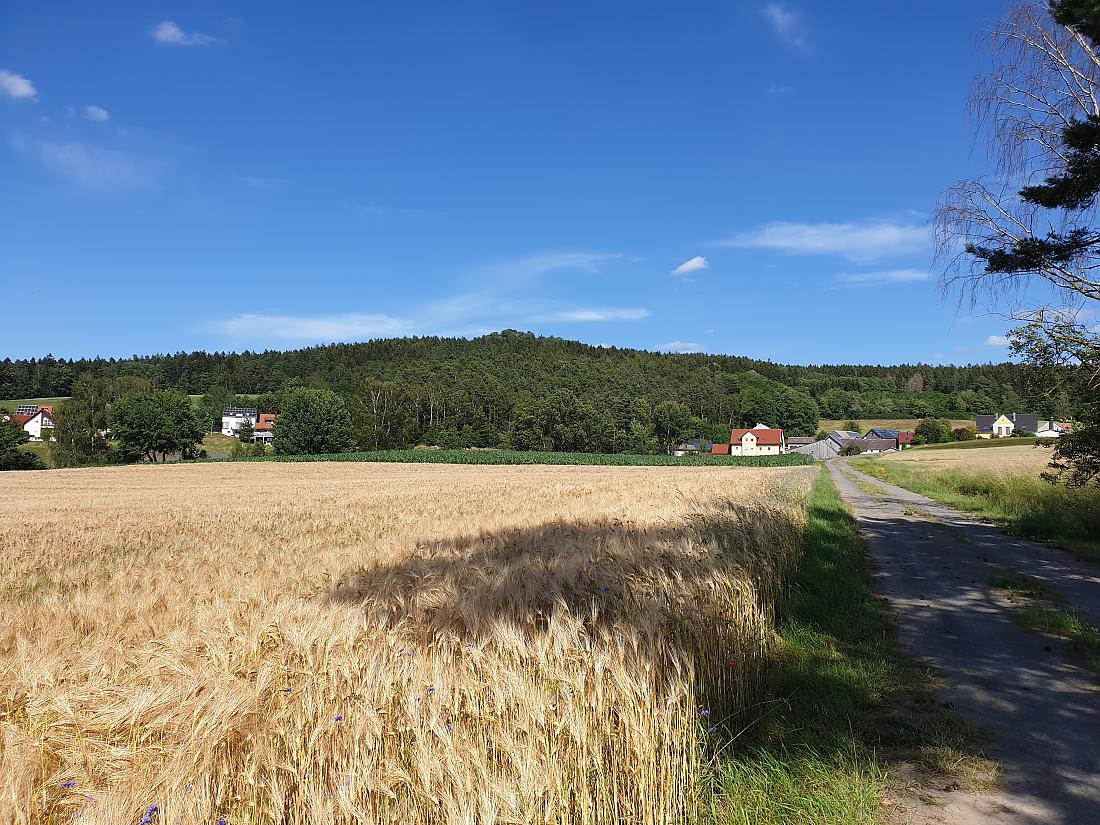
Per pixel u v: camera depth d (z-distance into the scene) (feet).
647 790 10.80
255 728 8.14
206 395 459.32
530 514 37.50
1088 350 46.70
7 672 9.60
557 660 10.69
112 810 6.97
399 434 354.33
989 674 20.18
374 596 13.64
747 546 24.47
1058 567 37.55
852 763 14.08
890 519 63.00
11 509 70.90
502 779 8.86
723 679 16.22
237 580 19.48
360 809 7.91
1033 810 12.50
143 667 9.70
